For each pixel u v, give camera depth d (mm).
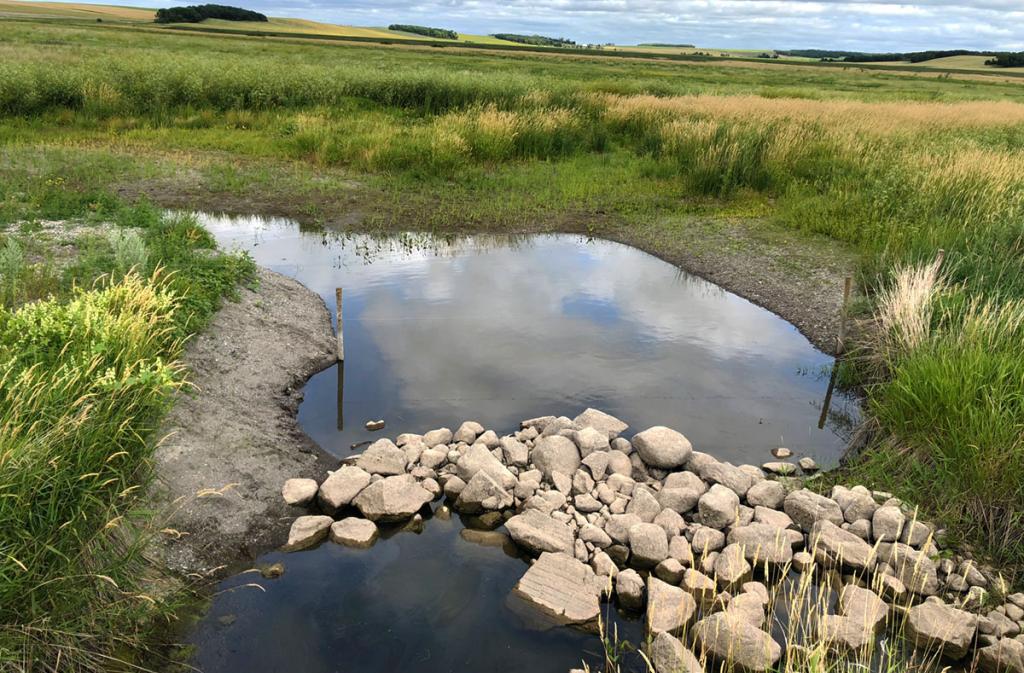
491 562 4984
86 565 3826
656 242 12578
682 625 4332
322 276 10578
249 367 7250
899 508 5266
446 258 11703
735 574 4754
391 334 8680
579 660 4074
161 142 17953
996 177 12031
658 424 6844
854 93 38031
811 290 9992
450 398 7215
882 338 7746
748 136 16531
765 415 7105
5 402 3971
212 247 10266
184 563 4633
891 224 11336
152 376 4594
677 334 8961
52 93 19938
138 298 5926
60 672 3486
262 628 4230
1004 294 7504
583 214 14250
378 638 4191
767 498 5586
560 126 19953
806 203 13602
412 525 5379
